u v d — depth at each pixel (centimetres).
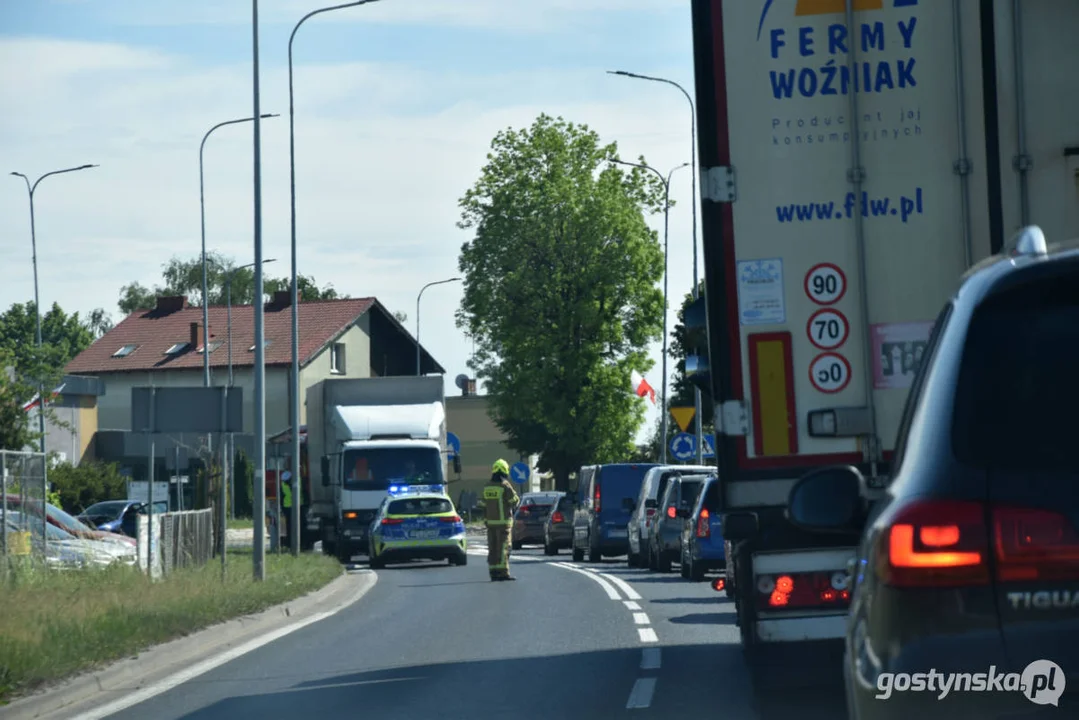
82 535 10094
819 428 3472
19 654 4794
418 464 14575
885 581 1531
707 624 6391
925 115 3466
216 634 6291
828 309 3484
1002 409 1536
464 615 7231
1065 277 1586
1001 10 3419
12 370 14688
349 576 11162
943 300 3459
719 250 3512
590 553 14450
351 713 4112
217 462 10950
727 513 3491
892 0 3469
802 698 3781
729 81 3509
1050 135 3409
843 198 3484
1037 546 1458
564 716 3938
